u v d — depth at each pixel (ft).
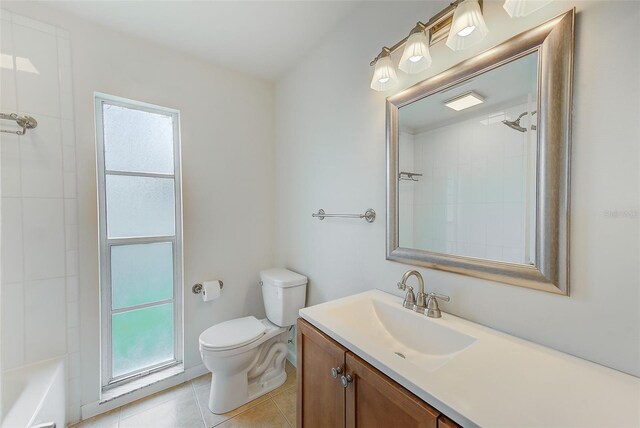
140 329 5.89
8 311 4.32
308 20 5.07
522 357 2.49
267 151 7.43
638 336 2.16
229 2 4.57
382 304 3.96
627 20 2.18
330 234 5.60
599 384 2.11
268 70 6.84
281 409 5.29
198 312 6.31
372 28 4.52
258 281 7.29
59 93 4.71
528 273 2.74
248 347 5.24
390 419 2.36
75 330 4.87
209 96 6.43
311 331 3.43
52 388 4.06
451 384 2.11
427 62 3.41
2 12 4.27
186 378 6.12
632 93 2.16
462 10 2.75
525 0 2.40
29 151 4.47
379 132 4.45
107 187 5.48
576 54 2.43
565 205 2.49
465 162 3.34
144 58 5.57
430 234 3.76
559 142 2.51
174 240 6.26
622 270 2.23
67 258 4.80
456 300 3.46
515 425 1.69
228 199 6.76
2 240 4.27
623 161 2.21
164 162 6.13
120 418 4.99
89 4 4.57
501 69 2.98
